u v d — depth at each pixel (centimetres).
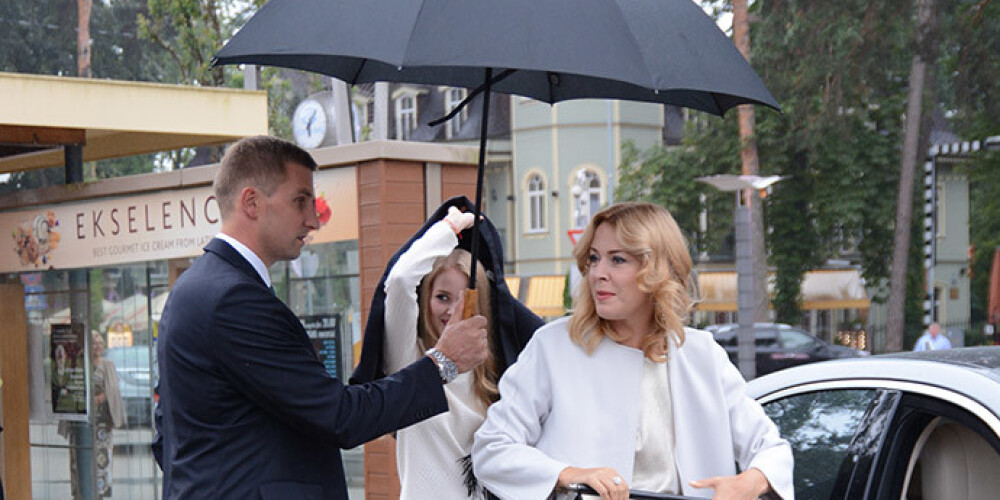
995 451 258
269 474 281
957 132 3600
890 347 3547
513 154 4956
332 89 1007
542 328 296
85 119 849
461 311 318
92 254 896
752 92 302
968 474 274
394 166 679
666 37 288
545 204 4856
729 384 290
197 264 295
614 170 4741
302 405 281
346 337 720
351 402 288
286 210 300
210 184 789
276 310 285
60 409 949
